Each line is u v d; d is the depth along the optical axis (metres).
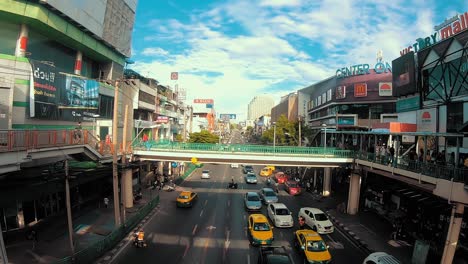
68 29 26.91
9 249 19.03
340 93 56.28
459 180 15.60
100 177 33.16
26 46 24.28
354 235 23.75
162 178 45.53
